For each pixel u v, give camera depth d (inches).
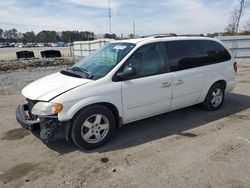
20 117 166.1
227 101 267.9
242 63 653.9
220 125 200.1
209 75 219.5
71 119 156.7
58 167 144.3
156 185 124.2
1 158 157.0
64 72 189.0
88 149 164.2
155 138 178.9
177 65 198.2
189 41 209.9
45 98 154.2
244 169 136.0
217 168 137.6
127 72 166.9
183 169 137.6
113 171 137.8
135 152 158.9
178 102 202.8
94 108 160.7
